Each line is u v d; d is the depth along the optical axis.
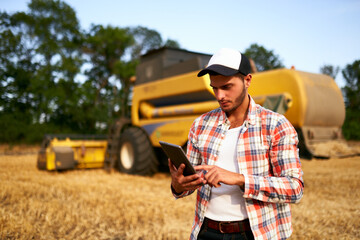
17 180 6.56
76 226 3.74
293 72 5.64
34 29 27.73
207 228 1.54
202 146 1.59
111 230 3.60
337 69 33.06
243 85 1.44
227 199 1.48
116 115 30.80
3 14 27.17
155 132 7.27
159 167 8.50
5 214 3.98
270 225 1.41
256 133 1.43
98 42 30.47
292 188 1.29
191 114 6.64
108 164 8.67
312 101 5.61
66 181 6.45
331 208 4.38
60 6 28.64
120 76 32.09
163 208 4.41
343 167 8.64
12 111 24.47
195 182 1.39
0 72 25.44
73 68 26.41
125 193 5.31
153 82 7.64
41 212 4.22
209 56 8.17
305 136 5.51
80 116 25.77
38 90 24.84
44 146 8.20
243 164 1.43
